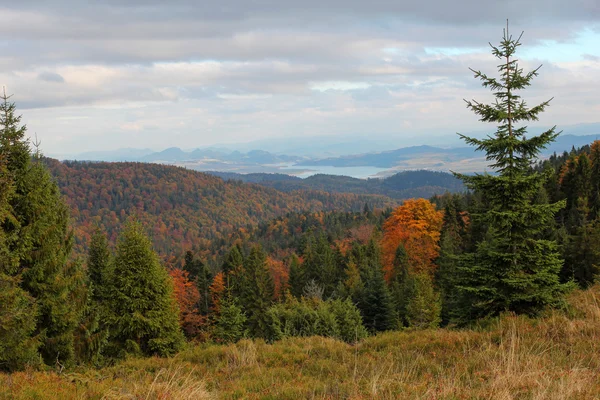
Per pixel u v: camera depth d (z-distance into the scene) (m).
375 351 10.99
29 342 11.98
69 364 13.62
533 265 12.06
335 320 21.86
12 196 12.69
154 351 19.11
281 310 22.75
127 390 7.30
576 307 11.26
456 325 13.31
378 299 33.62
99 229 26.28
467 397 6.02
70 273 15.07
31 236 13.17
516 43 11.69
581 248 27.09
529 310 11.80
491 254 12.16
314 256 54.19
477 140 12.30
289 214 165.62
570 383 6.01
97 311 16.52
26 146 13.55
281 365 10.64
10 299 11.16
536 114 11.70
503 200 12.29
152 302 18.95
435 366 8.68
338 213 150.25
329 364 9.98
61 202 15.50
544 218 11.91
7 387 6.90
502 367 7.41
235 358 11.26
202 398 7.16
